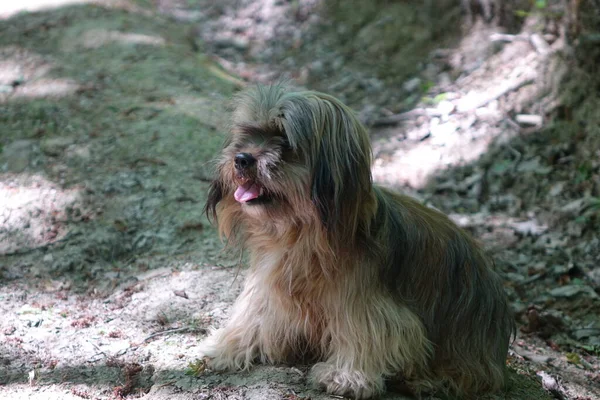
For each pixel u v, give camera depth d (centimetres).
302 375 172
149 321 191
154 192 234
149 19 382
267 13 410
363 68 354
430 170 267
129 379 172
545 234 240
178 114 273
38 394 168
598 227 239
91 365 176
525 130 275
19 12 368
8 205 226
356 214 164
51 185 235
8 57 318
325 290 167
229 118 177
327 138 164
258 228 171
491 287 179
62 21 357
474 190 256
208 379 172
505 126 278
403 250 170
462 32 351
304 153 163
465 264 176
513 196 254
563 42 298
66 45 333
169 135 258
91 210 227
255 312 176
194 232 222
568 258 232
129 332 187
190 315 193
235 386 170
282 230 167
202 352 178
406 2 383
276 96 167
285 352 177
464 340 175
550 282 226
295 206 164
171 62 324
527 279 226
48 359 177
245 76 352
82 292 204
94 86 296
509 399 178
